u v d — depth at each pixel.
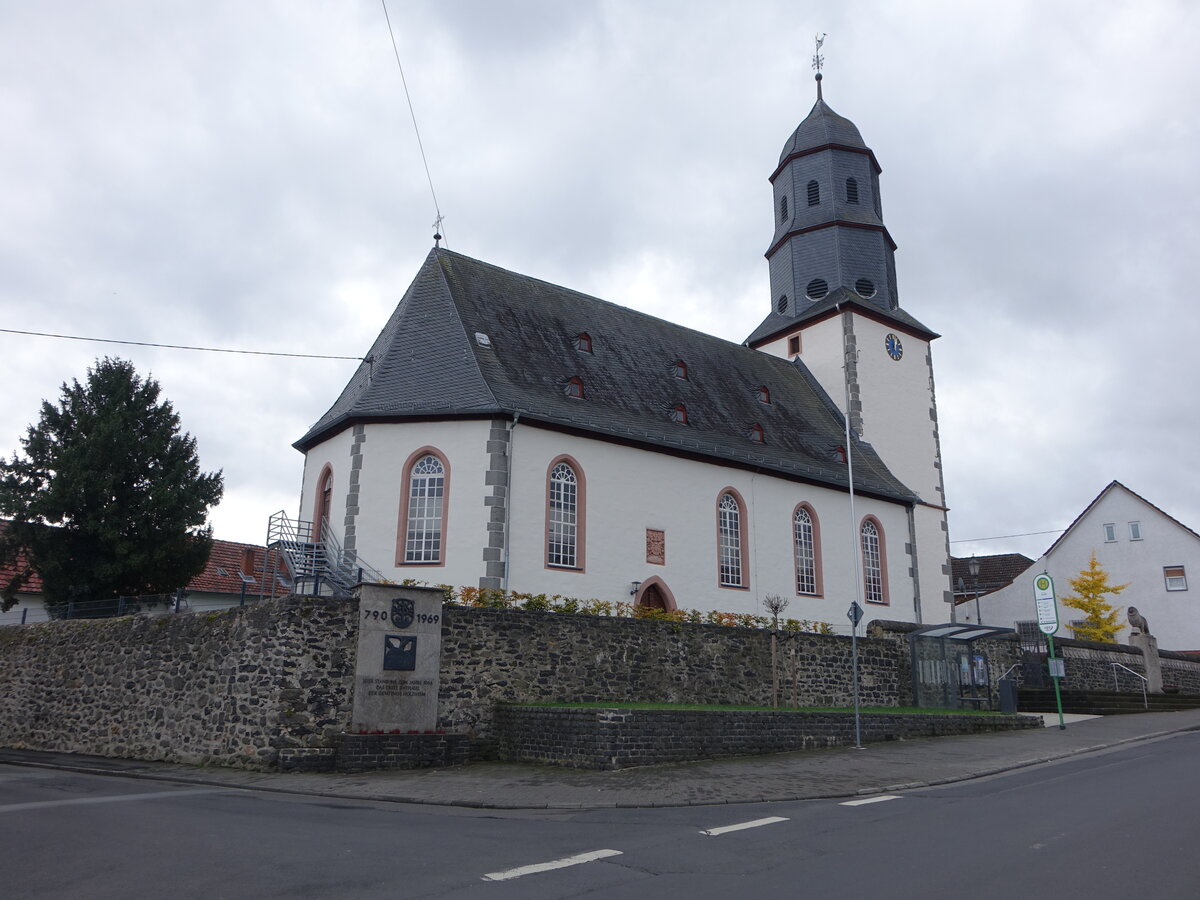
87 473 25.89
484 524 24.23
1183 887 7.34
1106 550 49.09
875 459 37.72
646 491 28.09
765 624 27.56
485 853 9.27
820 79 43.31
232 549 38.06
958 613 52.38
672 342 35.41
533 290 32.03
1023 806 11.59
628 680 20.56
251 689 17.16
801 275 40.91
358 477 25.06
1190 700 31.62
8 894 7.71
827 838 9.84
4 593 27.64
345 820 11.52
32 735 22.45
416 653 17.72
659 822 11.36
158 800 13.34
